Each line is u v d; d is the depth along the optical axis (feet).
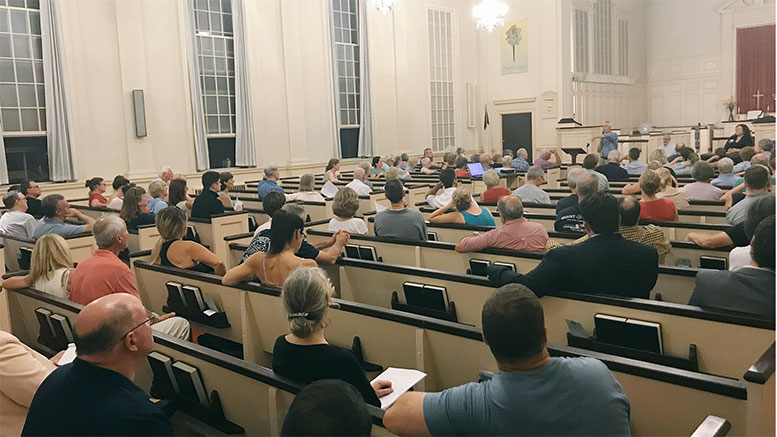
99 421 5.61
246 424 7.83
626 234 11.55
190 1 35.76
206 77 37.45
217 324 11.57
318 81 42.24
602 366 5.32
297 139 40.96
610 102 58.70
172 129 35.50
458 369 8.41
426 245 13.87
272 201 15.25
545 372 5.16
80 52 31.81
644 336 8.32
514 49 52.31
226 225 19.92
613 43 58.75
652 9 63.57
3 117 30.09
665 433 6.55
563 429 5.01
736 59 59.57
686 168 28.73
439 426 5.27
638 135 53.62
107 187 32.91
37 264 11.51
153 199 21.77
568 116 50.90
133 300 6.16
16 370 7.10
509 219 12.65
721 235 12.33
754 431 5.90
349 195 15.96
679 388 6.37
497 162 36.50
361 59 44.86
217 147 38.45
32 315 12.09
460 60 52.16
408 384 7.34
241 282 10.91
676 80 63.21
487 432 5.13
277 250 10.52
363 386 6.75
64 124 31.22
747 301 7.79
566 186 31.45
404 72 47.93
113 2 32.83
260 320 10.98
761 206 9.46
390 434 6.03
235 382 7.75
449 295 10.82
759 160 21.26
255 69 38.81
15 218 19.71
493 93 53.83
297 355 6.83
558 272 9.04
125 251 19.43
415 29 48.08
